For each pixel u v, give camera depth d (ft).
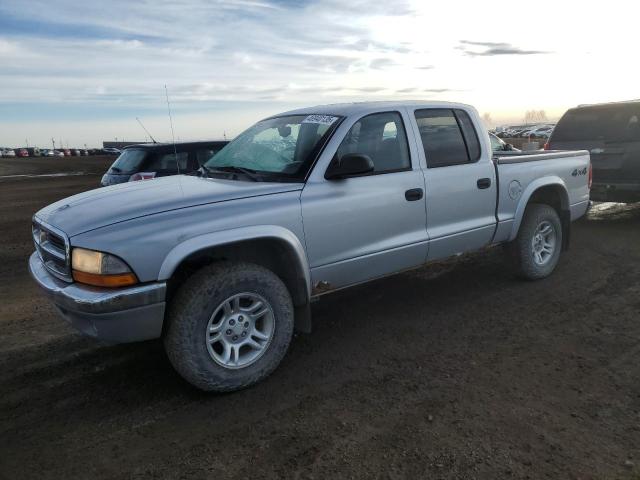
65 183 71.77
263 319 11.63
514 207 16.78
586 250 21.95
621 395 10.60
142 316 10.14
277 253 12.19
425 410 10.27
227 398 11.07
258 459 8.96
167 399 11.10
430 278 18.98
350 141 12.98
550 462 8.59
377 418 10.07
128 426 10.12
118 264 9.85
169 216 10.48
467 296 16.87
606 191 26.73
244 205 11.20
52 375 12.38
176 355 10.55
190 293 10.50
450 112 15.48
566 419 9.79
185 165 28.76
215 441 9.53
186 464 8.91
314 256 12.23
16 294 19.07
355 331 14.40
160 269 10.14
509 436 9.32
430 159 14.61
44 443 9.66
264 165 13.23
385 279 19.04
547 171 17.78
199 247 10.43
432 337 13.82
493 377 11.50
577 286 17.39
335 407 10.53
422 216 14.28
